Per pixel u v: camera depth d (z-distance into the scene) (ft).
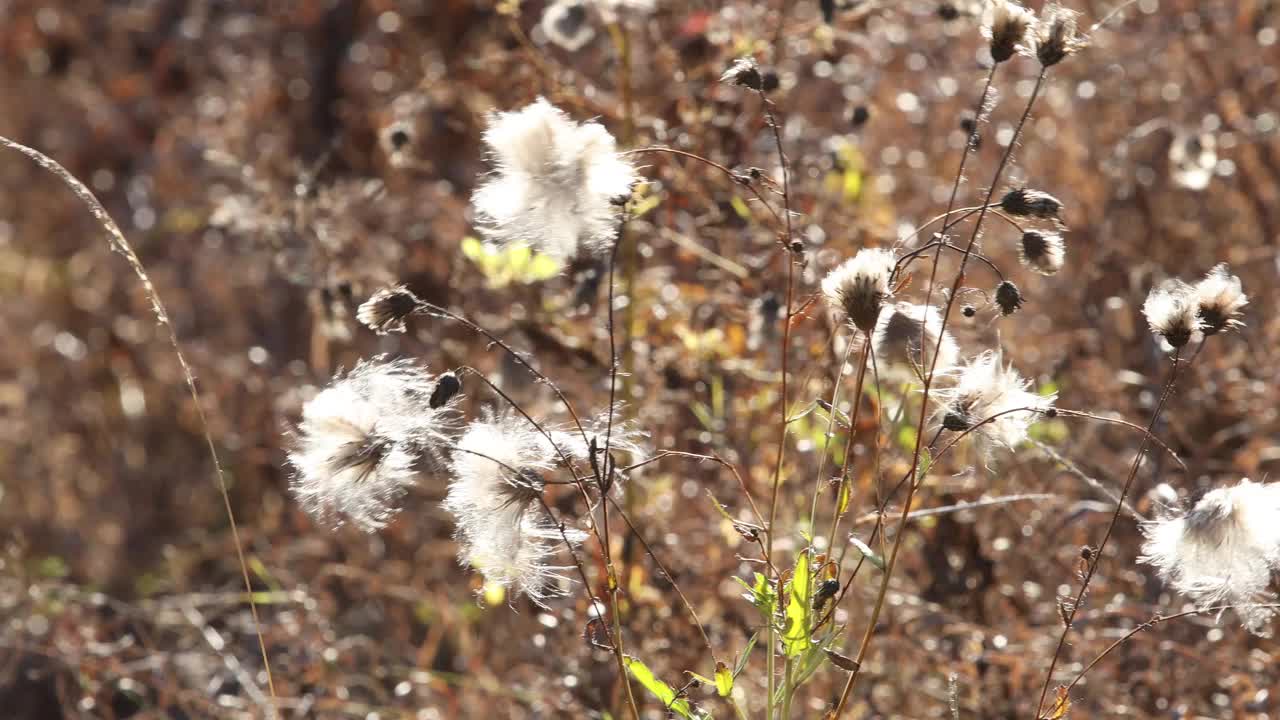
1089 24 16.40
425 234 15.42
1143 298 13.24
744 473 11.98
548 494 11.82
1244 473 11.93
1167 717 10.42
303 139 19.90
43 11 24.71
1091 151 15.34
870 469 11.39
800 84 15.76
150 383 20.38
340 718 12.23
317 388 16.19
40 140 24.38
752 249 12.76
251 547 16.76
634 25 12.66
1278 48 16.02
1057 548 11.44
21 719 13.10
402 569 14.30
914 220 15.26
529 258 12.35
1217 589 7.67
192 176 21.15
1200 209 14.76
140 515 19.24
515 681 12.58
